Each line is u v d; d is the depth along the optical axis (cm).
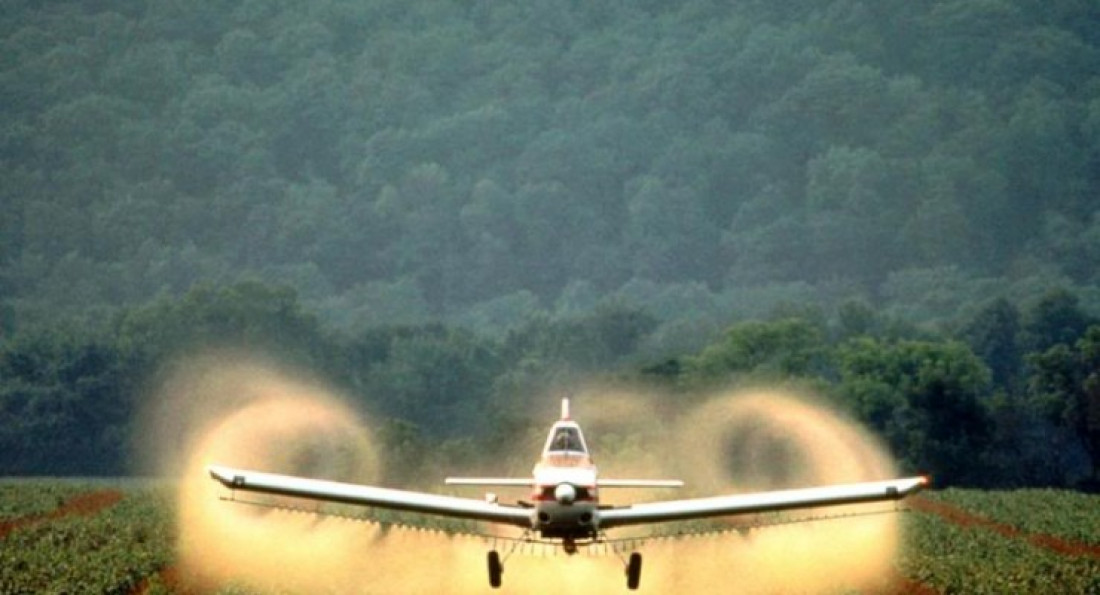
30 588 16362
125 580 16712
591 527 12700
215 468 12850
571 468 12900
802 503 12756
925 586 17562
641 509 12975
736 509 12838
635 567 13488
